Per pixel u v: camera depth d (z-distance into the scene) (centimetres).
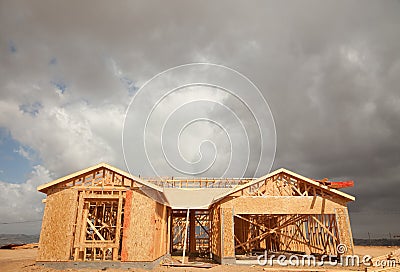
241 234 2117
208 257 1950
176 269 1323
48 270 1238
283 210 1583
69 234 1326
